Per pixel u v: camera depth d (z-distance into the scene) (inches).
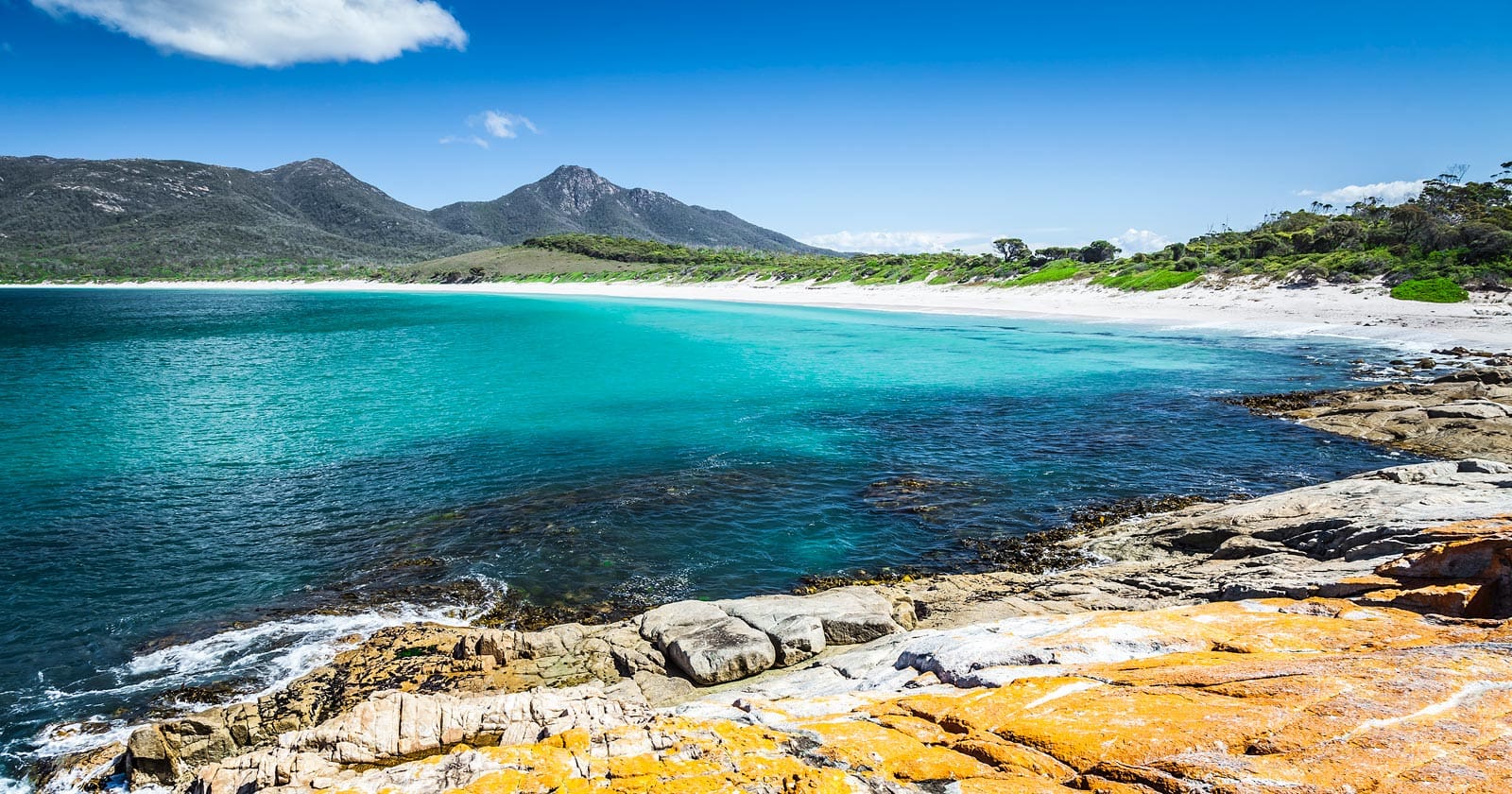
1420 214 2623.0
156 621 514.9
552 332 2529.5
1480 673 195.0
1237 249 2950.3
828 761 201.6
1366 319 2003.0
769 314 3164.4
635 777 192.7
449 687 411.8
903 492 768.3
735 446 946.7
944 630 385.4
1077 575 531.2
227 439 1010.1
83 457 916.6
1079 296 3006.9
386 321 3142.2
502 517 705.0
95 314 3833.7
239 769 273.3
